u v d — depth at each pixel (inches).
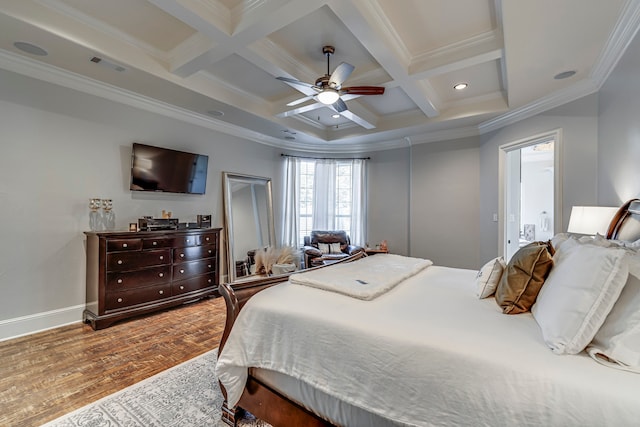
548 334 44.2
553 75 116.5
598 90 118.7
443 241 195.8
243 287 73.6
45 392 78.4
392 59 109.2
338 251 220.2
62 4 93.3
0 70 108.4
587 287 42.9
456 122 174.7
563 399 34.9
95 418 68.6
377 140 223.6
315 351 54.6
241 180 199.9
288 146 234.8
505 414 37.4
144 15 98.4
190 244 152.6
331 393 51.2
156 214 155.4
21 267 113.9
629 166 93.4
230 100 153.9
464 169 188.5
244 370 65.1
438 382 42.6
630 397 32.5
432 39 108.3
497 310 59.9
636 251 47.0
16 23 89.0
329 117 197.0
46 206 119.6
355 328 52.1
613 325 40.4
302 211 240.5
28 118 115.0
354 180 236.5
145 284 133.3
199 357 97.7
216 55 111.0
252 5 90.1
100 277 120.4
